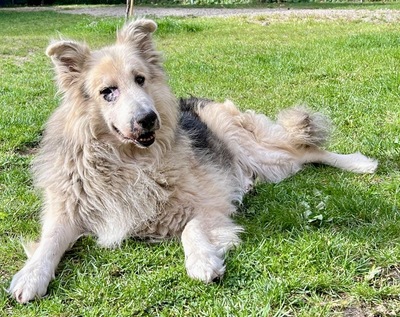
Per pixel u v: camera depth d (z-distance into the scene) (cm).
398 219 90
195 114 119
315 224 92
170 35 376
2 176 120
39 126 155
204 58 269
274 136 122
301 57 250
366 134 136
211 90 197
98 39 358
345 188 105
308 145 123
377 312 68
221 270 76
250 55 267
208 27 420
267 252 82
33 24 523
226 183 101
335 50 264
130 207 88
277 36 354
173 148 93
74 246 88
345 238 84
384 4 676
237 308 69
